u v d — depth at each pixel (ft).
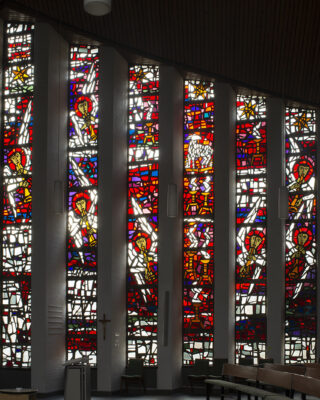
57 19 52.16
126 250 56.08
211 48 47.26
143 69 57.77
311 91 50.55
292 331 53.21
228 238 53.88
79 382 39.32
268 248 53.67
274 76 49.49
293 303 53.47
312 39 41.57
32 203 54.49
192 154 56.34
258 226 54.44
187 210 55.83
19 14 56.03
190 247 55.31
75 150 57.21
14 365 55.36
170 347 52.65
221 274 53.67
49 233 54.08
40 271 53.57
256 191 54.95
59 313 54.54
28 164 57.21
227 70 50.75
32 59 58.54
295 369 38.17
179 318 54.13
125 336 55.01
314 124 54.95
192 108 56.95
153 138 56.59
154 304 54.80
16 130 57.98
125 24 47.44
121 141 56.29
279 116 54.65
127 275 55.88
